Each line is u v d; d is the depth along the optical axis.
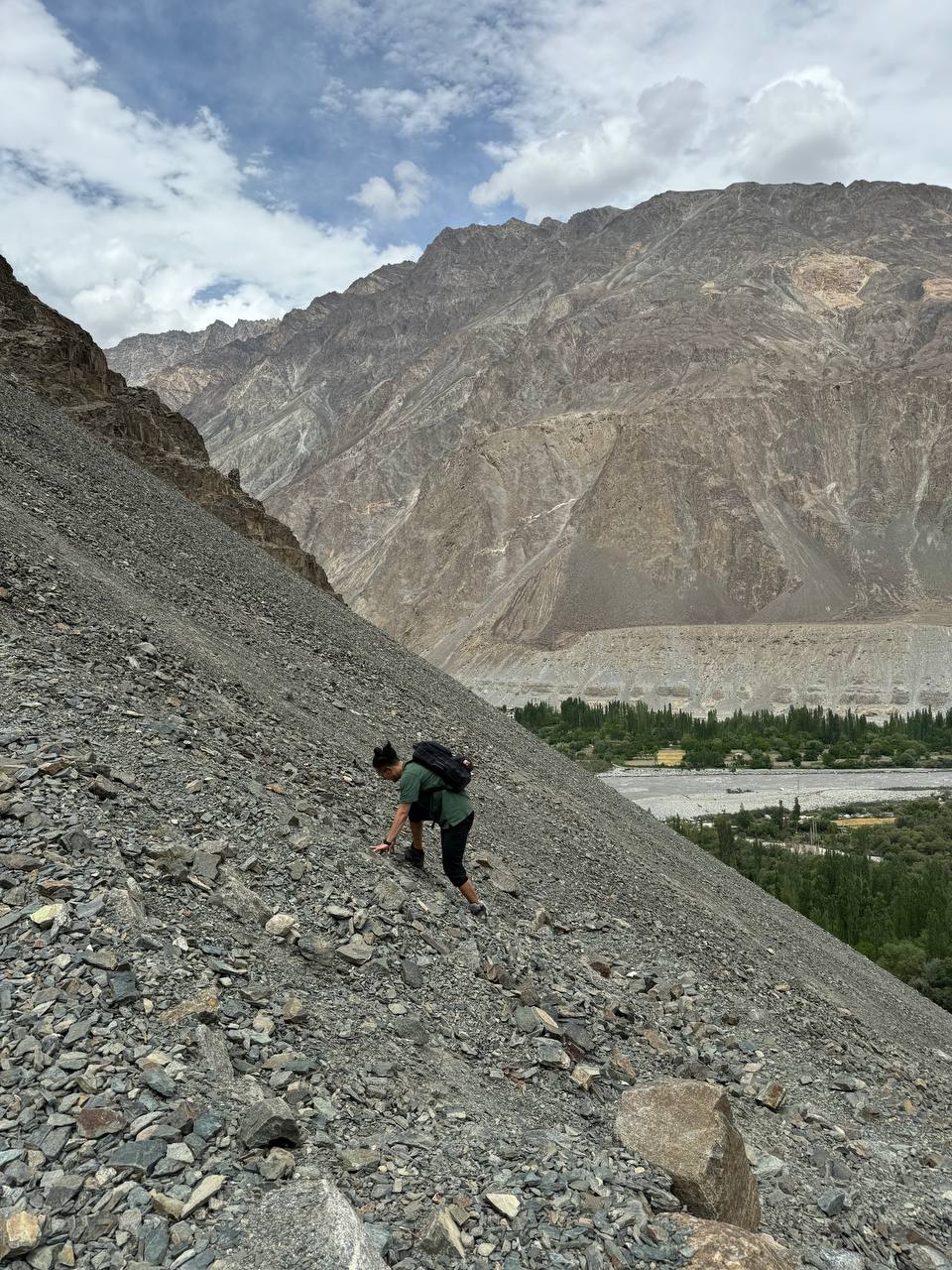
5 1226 3.81
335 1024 6.25
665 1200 5.47
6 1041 4.91
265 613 23.50
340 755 13.82
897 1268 6.71
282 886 7.90
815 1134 8.72
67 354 48.12
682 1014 10.31
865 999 20.52
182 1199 4.15
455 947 8.54
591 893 14.07
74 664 10.94
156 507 28.72
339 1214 4.09
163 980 5.71
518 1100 6.48
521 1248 4.59
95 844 6.88
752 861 72.44
